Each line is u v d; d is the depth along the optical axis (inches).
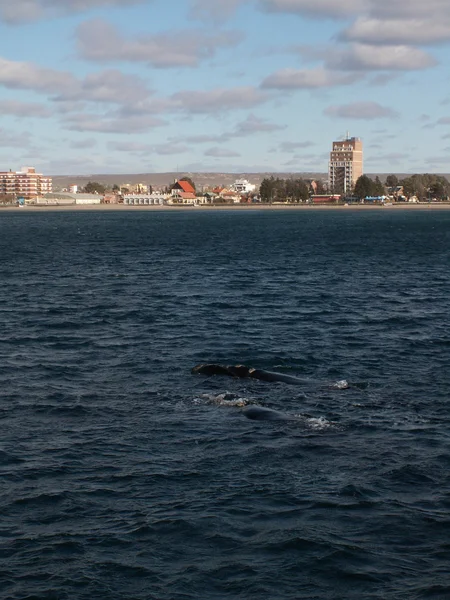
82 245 5123.0
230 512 836.0
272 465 959.0
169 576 715.4
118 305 2253.9
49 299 2385.6
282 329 1863.9
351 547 762.8
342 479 917.8
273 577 713.0
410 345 1673.2
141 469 950.4
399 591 690.8
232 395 1235.2
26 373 1425.9
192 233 6727.4
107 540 778.8
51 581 707.4
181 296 2445.9
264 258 3981.3
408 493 882.8
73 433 1082.7
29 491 890.1
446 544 770.2
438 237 6038.4
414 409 1186.6
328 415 1150.3
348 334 1802.4
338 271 3289.9
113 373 1423.5
